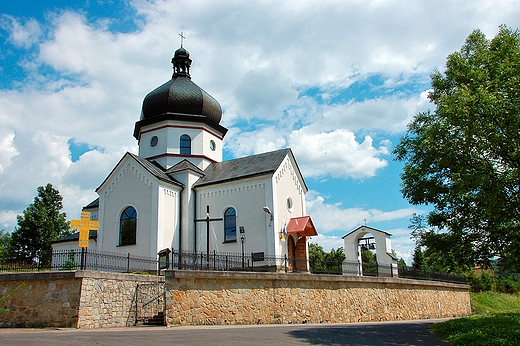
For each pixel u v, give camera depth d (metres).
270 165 32.03
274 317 20.41
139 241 30.41
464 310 38.34
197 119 37.00
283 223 30.94
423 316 30.45
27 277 17.50
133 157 32.06
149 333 14.45
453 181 17.53
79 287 16.89
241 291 19.67
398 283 28.19
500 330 15.90
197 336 13.71
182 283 18.14
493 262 18.84
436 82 19.03
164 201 30.97
